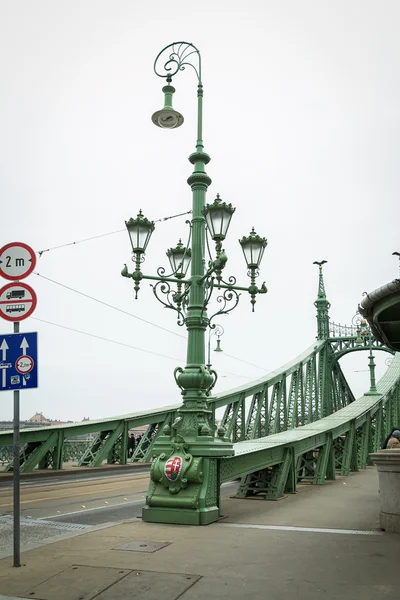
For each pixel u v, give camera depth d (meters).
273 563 5.93
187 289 9.90
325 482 17.23
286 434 16.00
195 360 9.39
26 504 12.14
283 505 11.27
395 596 4.79
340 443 23.02
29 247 6.49
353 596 4.79
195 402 9.27
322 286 50.31
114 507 11.72
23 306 6.32
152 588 5.05
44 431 21.44
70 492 14.79
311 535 7.56
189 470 8.66
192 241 9.91
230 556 6.25
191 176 10.12
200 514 8.45
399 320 8.27
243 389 28.28
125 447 25.84
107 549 6.64
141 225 9.52
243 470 10.61
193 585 5.13
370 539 7.27
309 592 4.91
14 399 6.09
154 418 28.11
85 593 4.93
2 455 20.42
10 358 6.13
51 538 7.61
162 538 7.32
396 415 36.47
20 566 5.86
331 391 48.09
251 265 9.77
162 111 10.32
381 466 8.14
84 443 26.81
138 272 9.48
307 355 40.50
